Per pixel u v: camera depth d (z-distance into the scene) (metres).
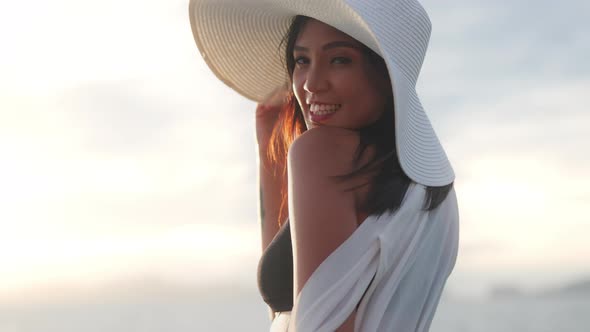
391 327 1.54
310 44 1.53
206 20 1.91
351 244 1.45
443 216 1.68
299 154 1.50
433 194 1.60
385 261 1.47
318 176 1.47
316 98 1.53
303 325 1.42
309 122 1.58
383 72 1.53
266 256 1.72
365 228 1.46
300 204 1.47
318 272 1.43
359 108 1.52
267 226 2.08
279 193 2.08
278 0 1.68
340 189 1.47
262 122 2.12
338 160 1.49
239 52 1.96
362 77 1.52
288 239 1.70
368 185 1.49
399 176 1.52
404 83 1.46
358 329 1.49
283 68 1.98
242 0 1.81
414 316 1.60
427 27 1.57
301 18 1.69
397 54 1.48
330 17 1.48
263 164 2.09
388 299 1.51
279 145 2.06
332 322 1.42
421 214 1.57
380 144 1.53
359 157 1.50
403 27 1.49
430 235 1.62
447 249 1.72
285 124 2.00
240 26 1.90
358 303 1.50
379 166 1.50
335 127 1.53
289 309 1.70
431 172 1.57
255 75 2.01
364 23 1.41
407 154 1.49
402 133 1.45
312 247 1.45
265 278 1.72
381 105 1.54
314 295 1.43
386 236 1.47
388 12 1.47
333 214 1.46
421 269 1.61
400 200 1.50
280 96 2.07
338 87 1.51
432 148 1.61
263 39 1.91
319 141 1.50
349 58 1.52
